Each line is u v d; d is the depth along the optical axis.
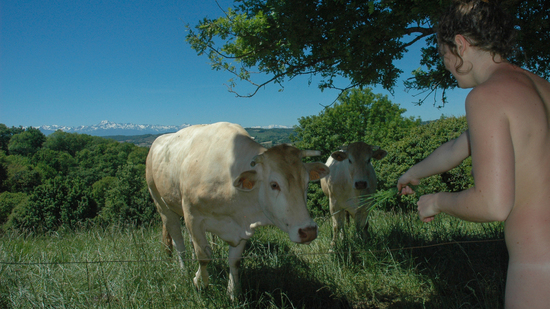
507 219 1.26
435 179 7.48
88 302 3.10
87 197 26.61
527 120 1.14
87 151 99.62
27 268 3.71
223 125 3.71
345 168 5.48
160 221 6.30
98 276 3.38
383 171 9.86
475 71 1.35
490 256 3.75
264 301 3.25
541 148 1.16
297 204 2.76
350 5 4.13
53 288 3.26
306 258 4.09
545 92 1.27
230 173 3.25
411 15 3.80
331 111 27.86
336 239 4.54
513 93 1.15
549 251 1.15
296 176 2.83
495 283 3.13
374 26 4.11
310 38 4.48
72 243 4.87
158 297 3.14
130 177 22.19
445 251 3.86
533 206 1.18
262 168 2.94
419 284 3.47
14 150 114.44
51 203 24.75
